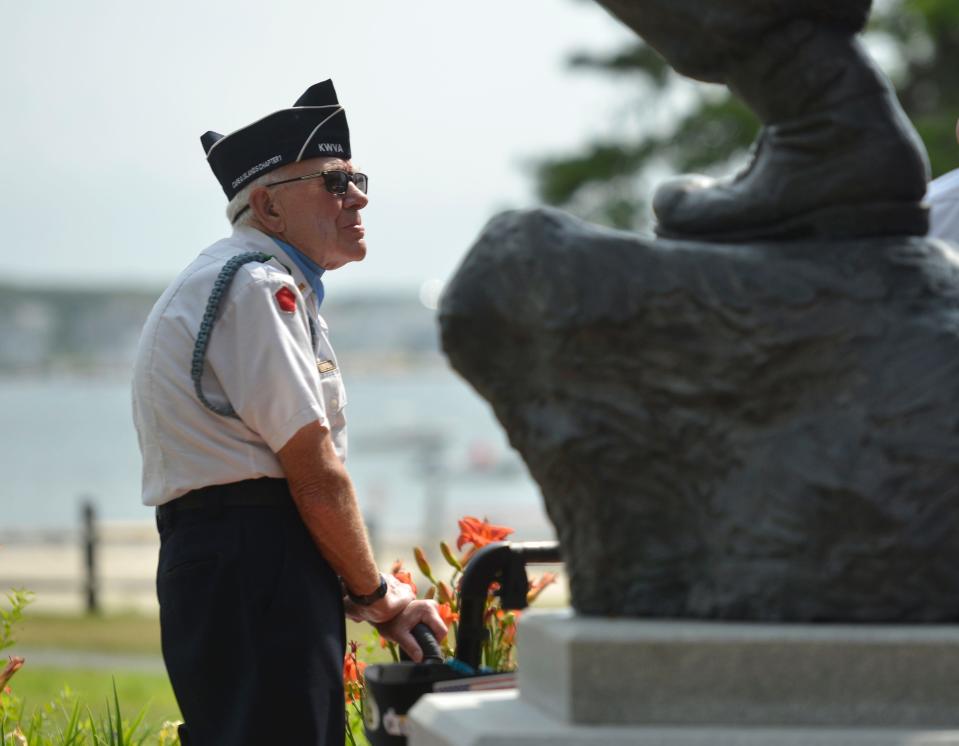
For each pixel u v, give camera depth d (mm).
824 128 3475
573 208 25344
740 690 3223
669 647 3234
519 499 68938
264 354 4652
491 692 3820
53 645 17156
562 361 3469
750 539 3385
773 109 3537
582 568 3564
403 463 99938
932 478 3312
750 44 3516
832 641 3207
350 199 5176
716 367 3412
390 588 4945
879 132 3484
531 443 3586
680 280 3422
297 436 4625
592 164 24750
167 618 4734
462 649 4410
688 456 3459
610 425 3471
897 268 3443
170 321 4793
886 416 3338
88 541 22828
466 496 70688
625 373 3455
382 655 7875
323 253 5121
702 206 3645
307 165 5090
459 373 3691
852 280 3418
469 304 3584
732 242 3600
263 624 4613
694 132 24594
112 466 108500
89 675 12914
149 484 4820
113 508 69062
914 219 3545
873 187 3486
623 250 3469
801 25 3480
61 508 70000
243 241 5062
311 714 4566
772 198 3521
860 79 3490
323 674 4629
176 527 4754
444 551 5512
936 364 3359
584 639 3256
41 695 10297
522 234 3537
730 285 3412
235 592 4625
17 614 6129
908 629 3262
